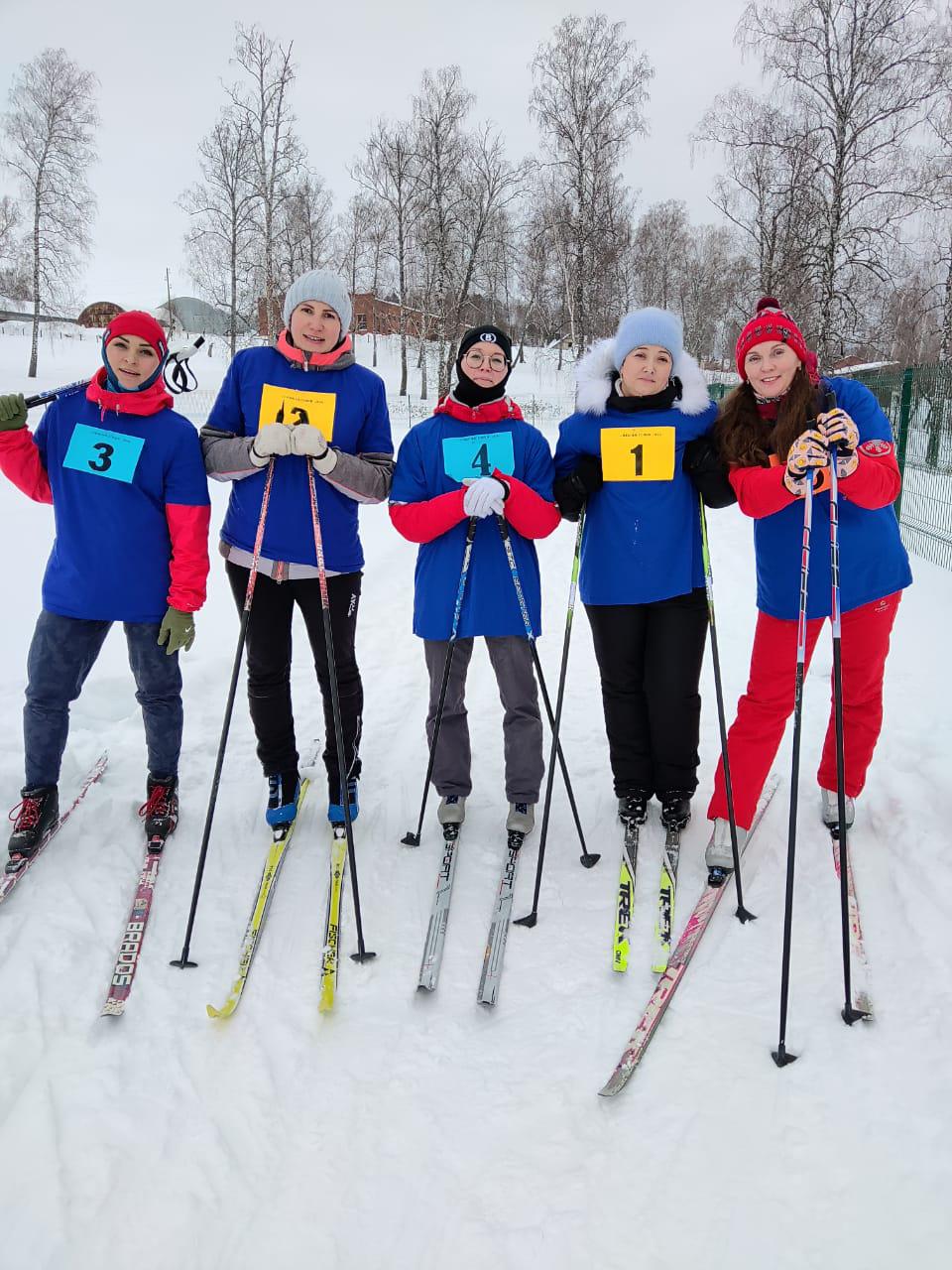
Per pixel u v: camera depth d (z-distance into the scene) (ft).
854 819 8.60
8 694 11.41
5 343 93.25
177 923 7.41
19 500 23.80
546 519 7.99
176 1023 6.23
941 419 25.31
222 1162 5.11
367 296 106.73
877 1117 5.31
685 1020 6.27
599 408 8.01
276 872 8.13
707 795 9.62
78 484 7.74
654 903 7.76
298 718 11.79
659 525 7.87
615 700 8.59
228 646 14.48
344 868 8.29
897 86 40.65
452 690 8.68
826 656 13.21
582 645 15.49
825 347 43.55
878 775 9.34
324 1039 6.15
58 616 7.87
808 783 9.51
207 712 11.75
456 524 8.23
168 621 7.99
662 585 7.91
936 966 6.48
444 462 8.20
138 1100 5.52
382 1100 5.61
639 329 7.69
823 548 7.57
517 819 8.70
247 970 6.76
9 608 14.99
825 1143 5.16
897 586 7.70
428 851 8.67
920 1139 5.11
